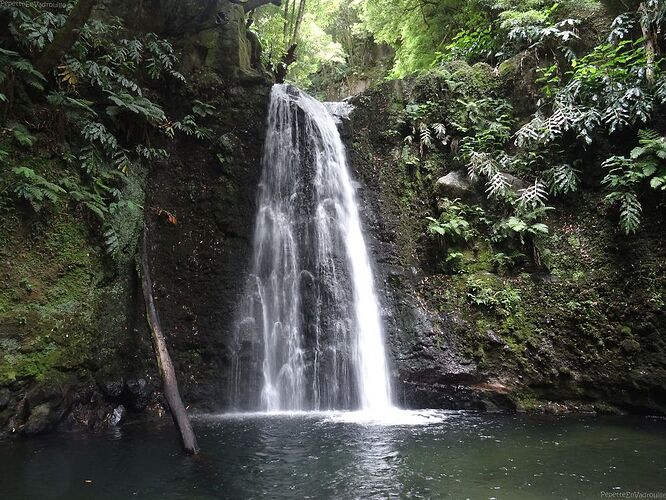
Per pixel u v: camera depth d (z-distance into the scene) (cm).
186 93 897
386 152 1029
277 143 943
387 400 779
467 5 1311
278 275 853
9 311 552
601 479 398
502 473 414
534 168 919
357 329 832
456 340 800
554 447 505
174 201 836
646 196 781
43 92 673
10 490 369
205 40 942
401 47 1672
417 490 370
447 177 962
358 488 375
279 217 893
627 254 775
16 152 609
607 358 740
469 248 894
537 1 1044
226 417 678
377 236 936
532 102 983
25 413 544
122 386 647
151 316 675
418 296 868
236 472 418
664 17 826
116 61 788
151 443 521
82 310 625
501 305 812
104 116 759
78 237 644
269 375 776
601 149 859
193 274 799
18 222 585
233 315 790
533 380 757
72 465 438
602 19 960
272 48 1501
